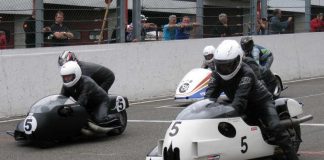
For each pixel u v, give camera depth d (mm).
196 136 11273
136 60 28406
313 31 39062
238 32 35781
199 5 31562
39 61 24781
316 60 37344
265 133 12562
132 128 19609
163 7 32219
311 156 14352
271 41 34531
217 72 12547
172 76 29891
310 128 18156
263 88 12641
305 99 25547
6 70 23641
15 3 27438
